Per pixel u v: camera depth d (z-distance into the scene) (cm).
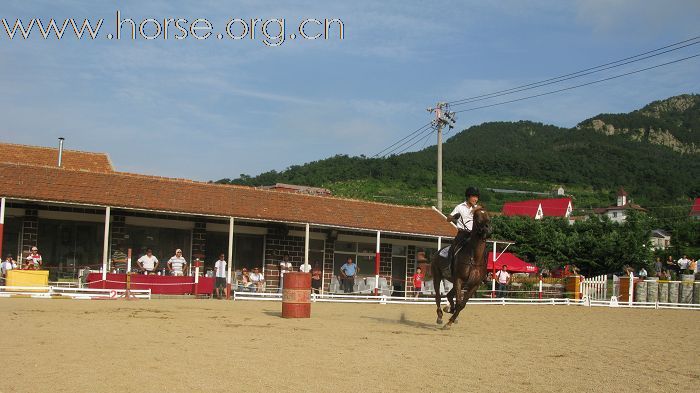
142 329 1249
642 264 4653
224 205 2825
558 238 4906
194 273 2812
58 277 2636
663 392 853
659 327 1900
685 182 11156
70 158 3344
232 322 1445
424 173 9631
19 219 2598
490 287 3519
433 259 1633
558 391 833
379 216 3272
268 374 855
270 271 3034
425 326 1573
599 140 15325
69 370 841
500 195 9819
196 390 755
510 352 1145
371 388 801
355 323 1553
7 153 3188
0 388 738
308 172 8769
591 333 1589
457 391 805
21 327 1233
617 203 9550
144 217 2784
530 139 16262
